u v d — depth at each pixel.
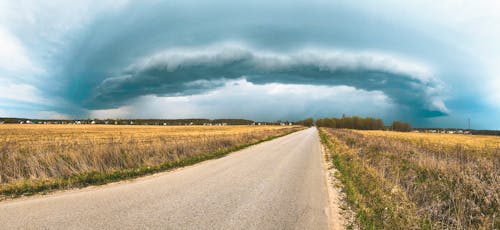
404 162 13.30
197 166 12.52
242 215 5.81
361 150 18.30
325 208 6.51
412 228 5.15
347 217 5.94
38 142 25.61
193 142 18.80
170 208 6.11
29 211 5.81
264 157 16.11
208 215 5.73
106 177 9.45
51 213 5.68
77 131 61.84
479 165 10.28
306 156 17.11
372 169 10.12
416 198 7.12
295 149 21.73
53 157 10.61
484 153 15.72
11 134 46.62
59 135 44.25
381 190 7.29
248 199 7.01
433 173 10.04
